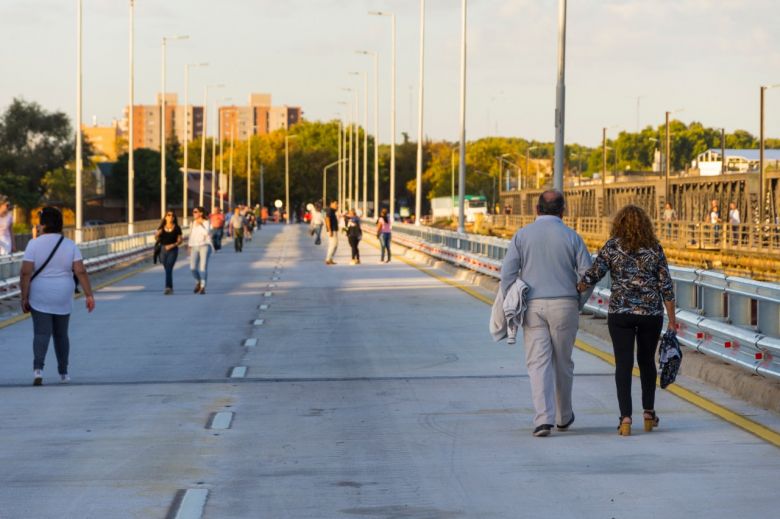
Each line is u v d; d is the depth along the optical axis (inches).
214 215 3218.5
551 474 499.8
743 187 4165.8
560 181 1569.9
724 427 606.5
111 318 1286.9
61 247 793.6
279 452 553.9
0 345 1026.7
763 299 701.9
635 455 537.0
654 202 5004.9
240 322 1231.5
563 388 595.8
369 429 613.0
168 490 474.9
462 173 2763.3
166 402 707.4
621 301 583.2
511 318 579.2
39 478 498.0
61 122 7017.7
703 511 431.5
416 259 2748.5
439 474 502.6
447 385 770.8
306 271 2260.1
